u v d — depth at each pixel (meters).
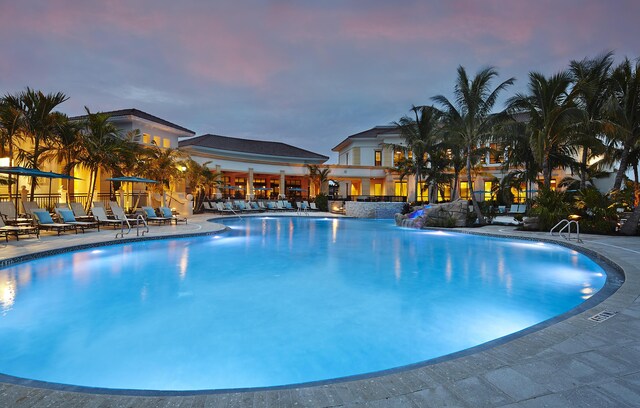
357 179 40.06
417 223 18.31
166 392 2.60
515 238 13.12
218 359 3.82
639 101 14.62
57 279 7.08
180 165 23.38
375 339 4.34
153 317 5.05
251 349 4.06
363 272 7.93
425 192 37.19
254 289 6.51
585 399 2.31
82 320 4.93
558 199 15.41
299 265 8.67
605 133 15.30
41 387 2.58
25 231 10.92
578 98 17.28
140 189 22.78
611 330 3.54
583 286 6.73
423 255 10.15
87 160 17.19
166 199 23.41
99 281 6.97
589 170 21.77
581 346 3.16
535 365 2.80
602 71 16.78
